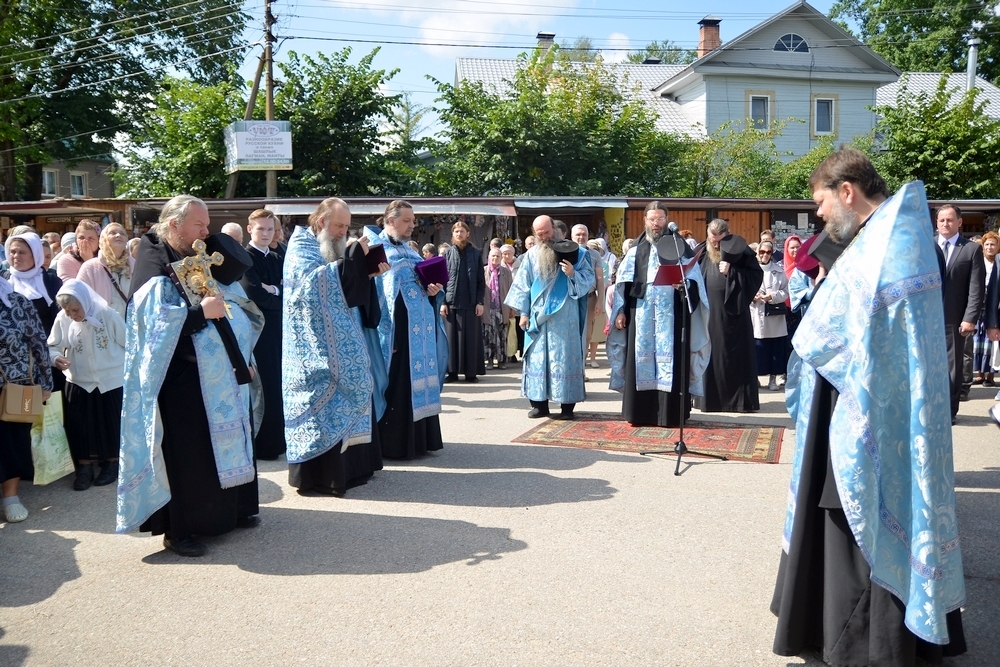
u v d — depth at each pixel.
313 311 5.19
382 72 24.89
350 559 4.24
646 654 3.19
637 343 7.36
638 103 25.02
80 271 6.07
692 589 3.79
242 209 15.86
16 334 5.05
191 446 4.32
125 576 4.10
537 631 3.40
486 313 12.05
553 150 23.47
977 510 4.97
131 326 4.21
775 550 4.26
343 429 5.26
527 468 5.98
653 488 5.41
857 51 29.52
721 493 5.28
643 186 24.39
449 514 4.93
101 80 30.25
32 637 3.46
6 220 17.94
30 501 5.50
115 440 5.85
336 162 23.91
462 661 3.16
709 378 8.28
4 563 4.32
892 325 2.76
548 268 7.56
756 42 29.03
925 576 2.70
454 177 24.30
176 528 4.34
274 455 6.50
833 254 3.02
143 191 25.27
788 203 17.36
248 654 3.26
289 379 5.29
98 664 3.22
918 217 2.80
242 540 4.55
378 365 6.07
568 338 7.65
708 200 17.22
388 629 3.44
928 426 2.71
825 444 2.93
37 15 28.94
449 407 8.81
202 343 4.30
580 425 7.52
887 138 24.59
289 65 24.67
